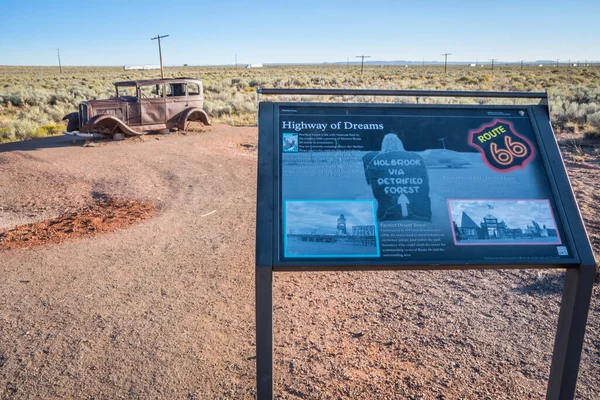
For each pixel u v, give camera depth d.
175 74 73.44
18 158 13.62
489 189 3.26
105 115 15.92
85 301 5.48
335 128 3.37
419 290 5.72
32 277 6.16
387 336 4.68
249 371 4.16
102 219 8.65
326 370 4.14
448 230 3.12
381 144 3.34
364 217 3.12
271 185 3.16
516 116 3.51
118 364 4.26
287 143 3.30
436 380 3.97
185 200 9.80
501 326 4.81
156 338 4.69
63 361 4.31
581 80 52.09
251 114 24.89
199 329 4.86
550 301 5.30
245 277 6.17
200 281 6.04
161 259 6.77
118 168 12.49
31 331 4.82
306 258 2.97
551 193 3.28
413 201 3.18
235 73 83.31
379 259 3.00
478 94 3.49
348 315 5.13
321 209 3.12
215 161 13.47
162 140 16.61
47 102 31.45
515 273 6.13
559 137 16.59
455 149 3.37
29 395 3.87
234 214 8.85
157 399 3.81
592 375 4.02
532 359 4.24
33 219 8.78
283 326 4.91
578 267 3.06
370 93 3.39
